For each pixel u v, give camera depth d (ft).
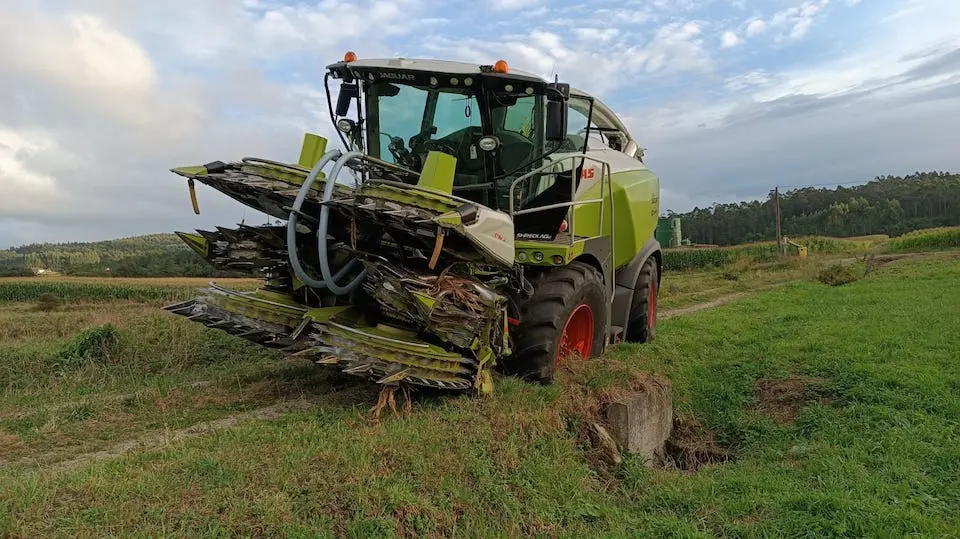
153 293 77.77
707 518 15.28
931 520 14.57
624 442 19.76
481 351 18.02
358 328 18.70
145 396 19.83
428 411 17.02
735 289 70.33
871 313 38.68
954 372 25.16
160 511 10.99
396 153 22.62
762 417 24.22
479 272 18.40
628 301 30.17
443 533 12.69
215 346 27.71
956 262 74.28
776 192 145.38
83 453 15.37
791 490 16.40
